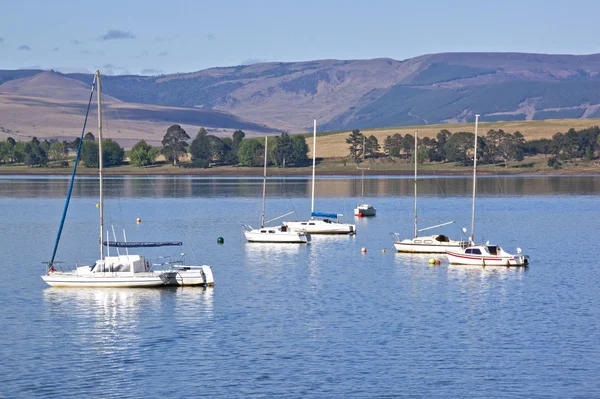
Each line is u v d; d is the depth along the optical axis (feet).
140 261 321.52
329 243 467.93
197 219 604.08
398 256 413.18
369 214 643.86
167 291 313.53
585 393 203.82
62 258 403.54
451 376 215.31
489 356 230.89
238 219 604.90
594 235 503.61
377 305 292.20
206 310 282.36
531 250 435.53
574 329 258.78
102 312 279.28
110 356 231.09
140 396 201.57
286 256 413.39
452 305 292.61
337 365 223.10
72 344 242.58
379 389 206.08
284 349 237.04
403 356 230.89
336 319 270.87
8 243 458.50
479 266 377.30
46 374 216.74
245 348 237.86
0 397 200.34
